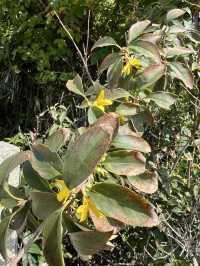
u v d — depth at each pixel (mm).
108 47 701
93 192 210
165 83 432
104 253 623
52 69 826
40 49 812
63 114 583
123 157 245
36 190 229
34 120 841
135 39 400
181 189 590
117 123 226
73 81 349
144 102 412
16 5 819
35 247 486
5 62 850
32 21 800
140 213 204
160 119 571
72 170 194
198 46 530
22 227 253
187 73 436
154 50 381
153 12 595
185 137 591
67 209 230
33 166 220
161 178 552
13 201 247
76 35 776
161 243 577
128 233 602
